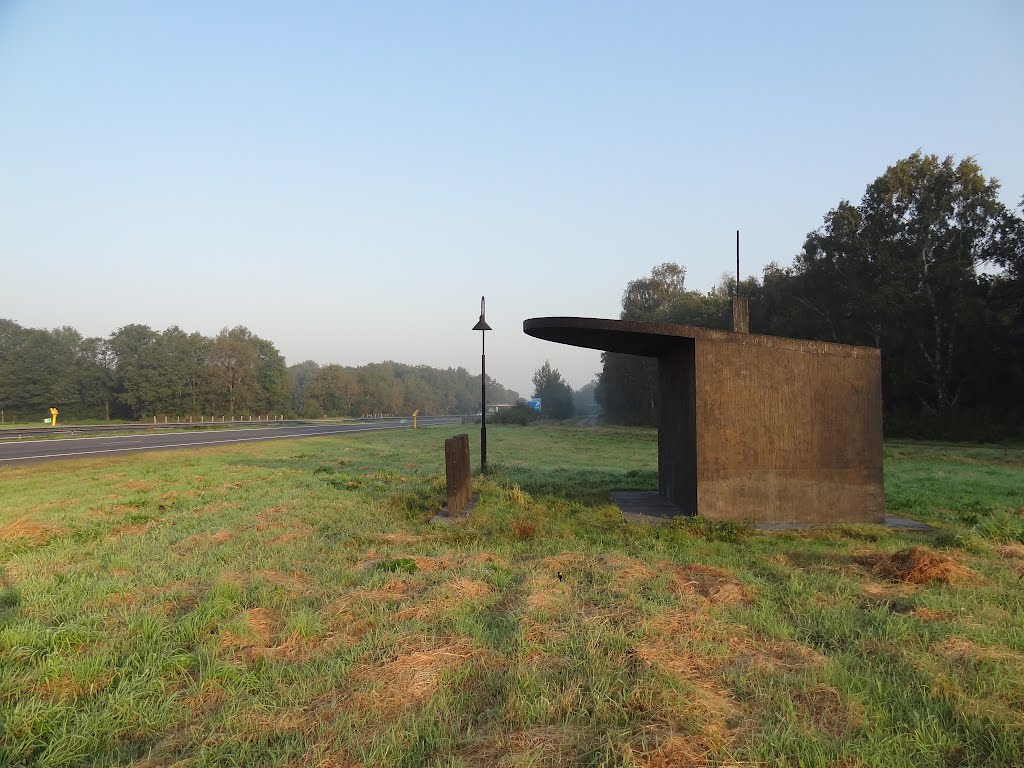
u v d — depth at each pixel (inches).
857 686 146.3
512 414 2536.9
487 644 171.6
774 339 357.4
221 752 123.2
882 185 1390.3
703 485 350.0
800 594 214.2
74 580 237.3
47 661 159.6
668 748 117.9
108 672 157.9
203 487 519.8
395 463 743.7
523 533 316.2
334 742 126.0
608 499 446.6
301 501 429.4
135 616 193.6
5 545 301.1
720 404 352.5
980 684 145.2
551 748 120.6
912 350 1316.4
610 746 117.8
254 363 3267.7
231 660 165.0
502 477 568.1
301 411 3457.2
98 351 3238.2
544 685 144.9
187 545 299.0
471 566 249.8
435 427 2071.9
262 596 212.4
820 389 358.6
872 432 361.1
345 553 280.7
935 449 1007.6
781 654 168.2
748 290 1817.2
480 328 617.0
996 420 1234.0
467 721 135.4
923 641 172.1
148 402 2812.5
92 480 571.8
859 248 1416.1
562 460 797.2
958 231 1306.6
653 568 247.6
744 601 209.9
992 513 380.5
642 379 2256.4
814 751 119.3
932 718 130.6
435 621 189.8
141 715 137.6
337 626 189.0
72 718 136.4
